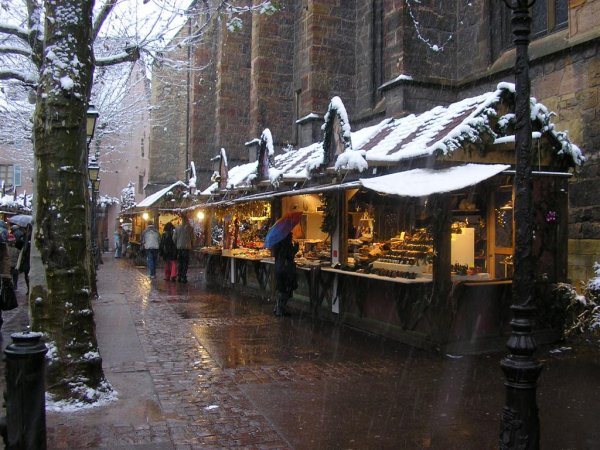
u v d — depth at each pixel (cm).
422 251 910
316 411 564
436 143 843
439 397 612
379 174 1008
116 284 1834
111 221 4878
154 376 690
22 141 2361
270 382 669
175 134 4116
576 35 1139
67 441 473
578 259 1116
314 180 1198
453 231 941
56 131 573
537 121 880
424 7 1556
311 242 1362
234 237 1773
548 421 540
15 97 1836
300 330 1004
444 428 519
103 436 486
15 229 1477
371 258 1021
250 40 2945
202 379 678
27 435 369
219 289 1694
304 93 2042
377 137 1208
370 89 1934
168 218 2891
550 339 888
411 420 539
